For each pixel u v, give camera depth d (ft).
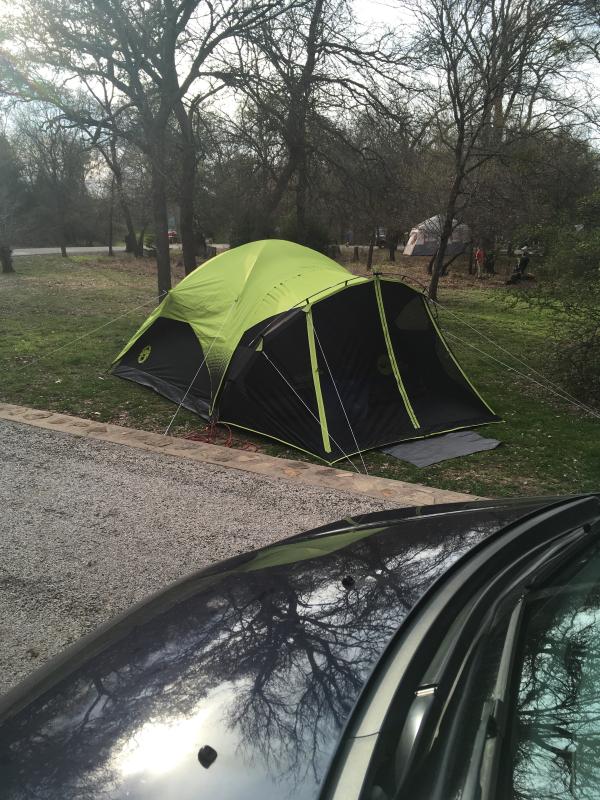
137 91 38.86
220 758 4.17
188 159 42.11
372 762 3.71
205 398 24.94
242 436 22.98
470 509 8.79
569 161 56.24
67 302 54.54
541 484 19.27
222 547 13.76
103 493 16.67
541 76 50.11
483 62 50.96
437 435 23.80
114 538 14.03
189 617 6.14
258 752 4.13
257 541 14.14
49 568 12.59
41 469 18.26
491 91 49.85
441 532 7.36
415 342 25.14
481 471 20.39
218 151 44.24
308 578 6.57
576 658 4.32
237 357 23.39
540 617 4.79
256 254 27.48
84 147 44.16
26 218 126.52
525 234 30.32
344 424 22.16
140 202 70.23
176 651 5.54
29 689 5.48
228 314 25.44
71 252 122.11
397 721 3.96
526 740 3.64
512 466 20.89
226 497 16.75
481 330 47.73
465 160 53.93
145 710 4.79
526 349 41.11
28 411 24.38
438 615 5.13
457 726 3.75
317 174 47.16
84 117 41.01
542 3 46.80
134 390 28.12
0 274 76.02
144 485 17.37
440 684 4.16
